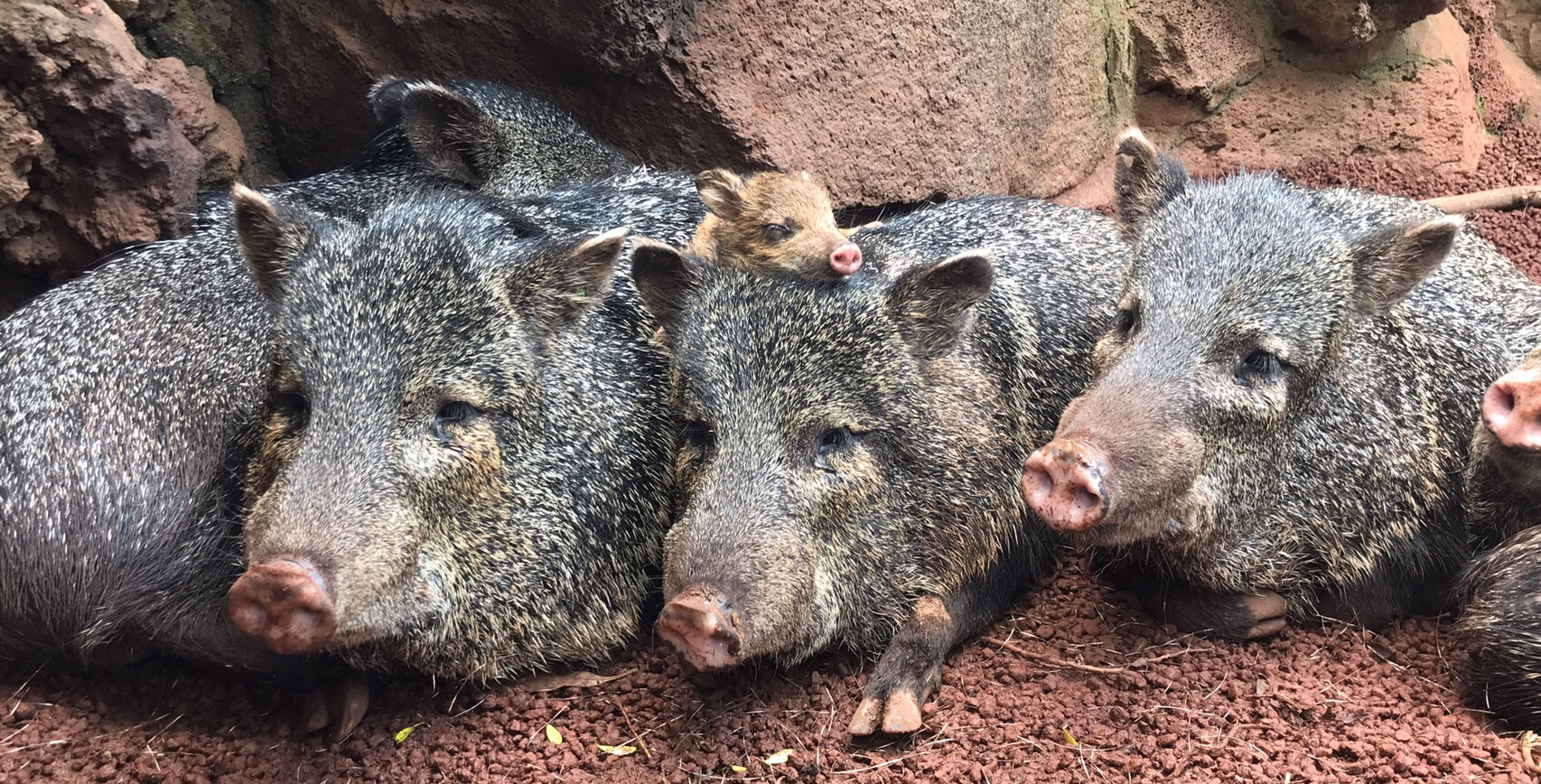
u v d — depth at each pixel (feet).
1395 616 3.04
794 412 2.70
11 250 3.20
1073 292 3.42
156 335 2.97
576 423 2.91
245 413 2.93
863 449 2.76
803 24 4.10
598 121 4.05
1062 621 3.06
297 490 2.42
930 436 2.85
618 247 2.81
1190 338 2.74
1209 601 2.99
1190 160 5.49
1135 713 2.68
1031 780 2.49
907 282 2.82
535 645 2.88
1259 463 2.84
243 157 3.84
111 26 3.13
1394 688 2.77
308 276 2.66
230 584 2.82
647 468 3.07
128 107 3.10
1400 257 2.88
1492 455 2.83
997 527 2.99
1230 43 5.40
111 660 2.89
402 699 2.88
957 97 4.58
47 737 2.73
